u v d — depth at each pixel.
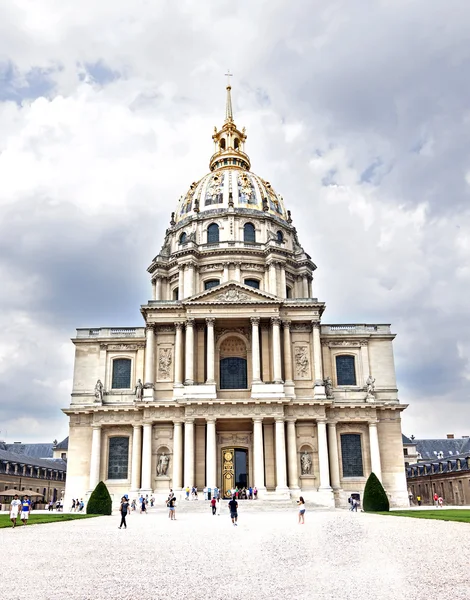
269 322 82.12
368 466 78.06
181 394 77.56
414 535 31.92
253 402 75.00
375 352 84.38
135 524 45.47
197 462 75.62
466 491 95.75
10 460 102.75
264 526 41.03
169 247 106.06
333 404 77.94
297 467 75.19
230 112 130.75
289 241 106.75
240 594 16.81
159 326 82.25
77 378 82.81
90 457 79.12
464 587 17.17
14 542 31.00
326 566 21.55
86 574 20.47
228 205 103.38
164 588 17.84
